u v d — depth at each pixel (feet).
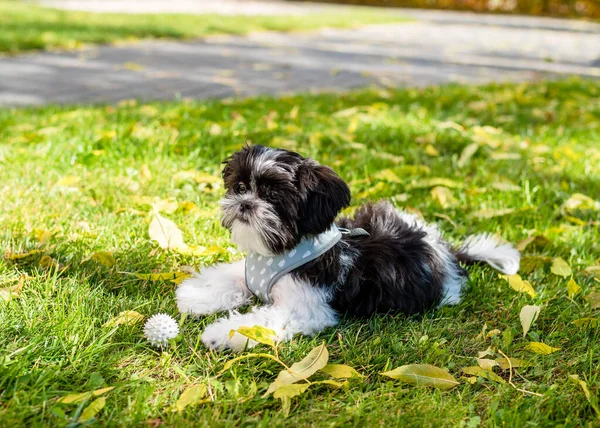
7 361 3.65
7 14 17.07
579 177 6.57
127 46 14.57
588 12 36.81
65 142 6.56
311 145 6.81
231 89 10.65
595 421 3.56
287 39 18.19
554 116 8.98
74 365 3.71
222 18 21.02
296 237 4.01
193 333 4.09
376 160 6.61
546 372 3.90
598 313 4.43
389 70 13.79
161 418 3.50
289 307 4.07
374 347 4.03
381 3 37.58
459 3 37.99
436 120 8.36
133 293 4.41
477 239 5.10
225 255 4.90
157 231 4.85
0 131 6.91
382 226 4.49
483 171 6.52
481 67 15.15
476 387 3.82
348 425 3.51
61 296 4.18
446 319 4.31
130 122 7.31
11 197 5.43
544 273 4.92
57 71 11.14
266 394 3.60
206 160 6.40
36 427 3.35
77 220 5.21
